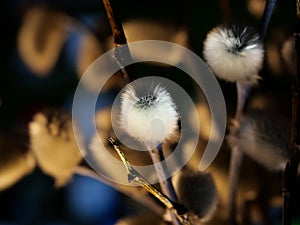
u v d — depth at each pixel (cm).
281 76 26
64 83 44
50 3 32
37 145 23
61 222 48
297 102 18
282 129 20
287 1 29
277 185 25
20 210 49
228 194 23
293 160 19
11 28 49
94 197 49
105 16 31
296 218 30
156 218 23
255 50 19
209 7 33
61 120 23
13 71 48
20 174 24
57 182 24
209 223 23
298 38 18
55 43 31
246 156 25
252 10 27
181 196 20
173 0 31
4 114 43
